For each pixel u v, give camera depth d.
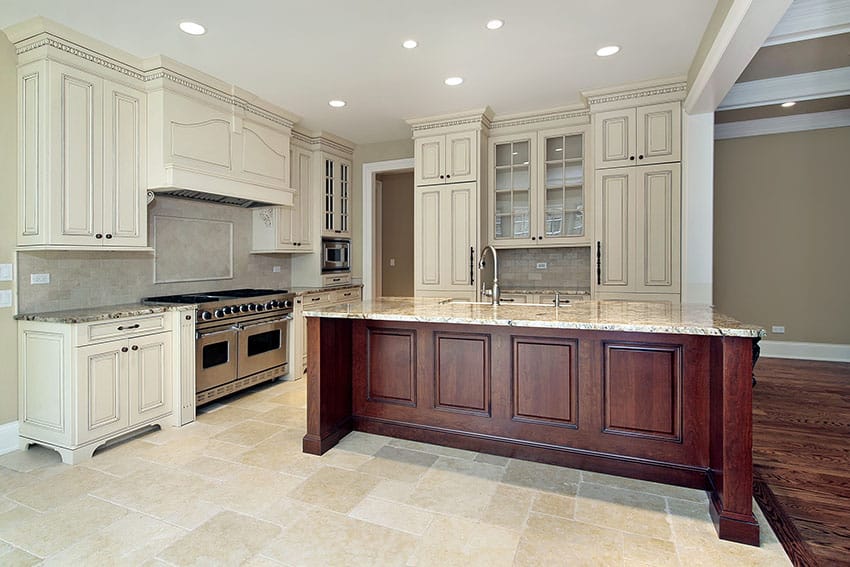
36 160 2.79
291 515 2.11
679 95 3.80
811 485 2.38
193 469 2.58
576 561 1.79
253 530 2.00
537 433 2.63
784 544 1.89
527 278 5.06
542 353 2.60
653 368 2.37
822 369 4.73
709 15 2.79
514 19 2.83
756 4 2.09
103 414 2.80
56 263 3.08
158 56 3.21
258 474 2.52
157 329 3.15
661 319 2.22
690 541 1.91
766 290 5.31
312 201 5.20
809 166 5.10
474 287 4.62
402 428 2.98
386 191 7.86
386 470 2.56
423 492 2.31
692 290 3.81
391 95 4.09
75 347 2.66
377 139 5.53
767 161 5.24
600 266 4.11
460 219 4.66
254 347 4.04
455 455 2.74
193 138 3.51
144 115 3.30
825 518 2.08
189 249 4.08
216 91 3.70
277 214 4.66
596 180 4.11
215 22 2.80
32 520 2.08
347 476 2.49
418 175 4.82
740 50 2.54
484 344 2.73
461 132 4.62
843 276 5.04
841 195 5.02
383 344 3.02
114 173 3.11
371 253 5.74
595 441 2.50
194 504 2.21
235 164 3.89
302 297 4.63
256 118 4.13
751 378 1.90
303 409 3.64
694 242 3.78
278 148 4.40
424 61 3.40
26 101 2.82
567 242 4.57
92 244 2.98
